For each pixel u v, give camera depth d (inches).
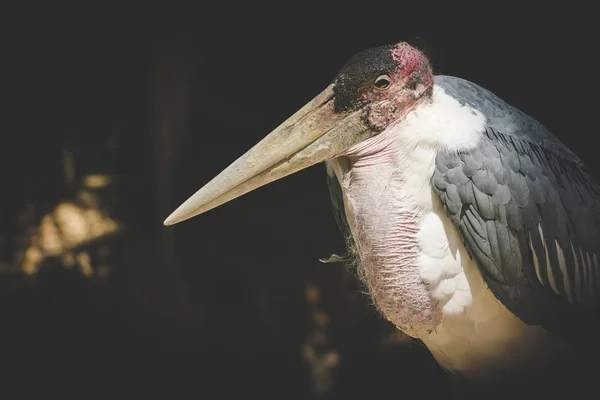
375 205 180.7
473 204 177.5
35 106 545.6
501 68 401.4
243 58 444.5
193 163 454.3
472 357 198.2
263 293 422.0
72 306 431.5
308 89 436.8
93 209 541.0
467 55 402.3
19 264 500.4
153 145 496.1
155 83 472.1
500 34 399.2
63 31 524.4
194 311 429.1
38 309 426.6
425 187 179.5
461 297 185.5
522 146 185.5
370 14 419.5
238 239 429.4
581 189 196.5
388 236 180.9
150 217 521.0
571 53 392.8
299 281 420.2
